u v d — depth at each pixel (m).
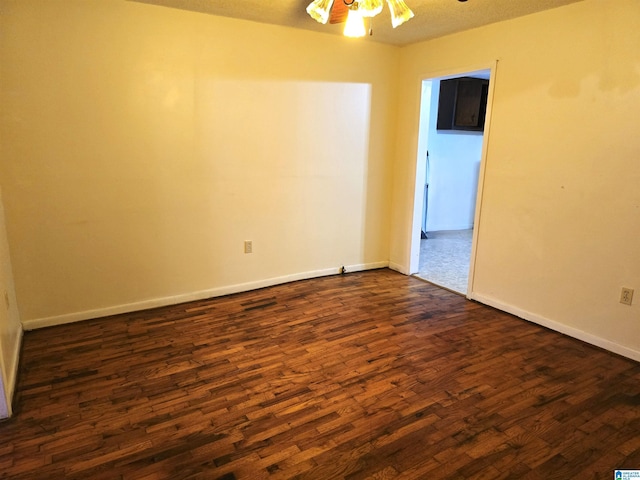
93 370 2.45
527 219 3.14
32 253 2.86
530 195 3.11
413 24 3.28
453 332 3.01
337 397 2.22
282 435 1.92
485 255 3.49
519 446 1.87
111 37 2.86
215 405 2.14
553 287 3.03
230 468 1.72
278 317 3.23
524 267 3.21
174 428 1.96
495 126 3.29
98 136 2.93
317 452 1.82
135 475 1.68
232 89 3.35
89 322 3.09
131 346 2.74
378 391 2.27
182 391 2.25
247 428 1.97
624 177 2.57
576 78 2.75
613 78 2.57
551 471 1.73
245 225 3.66
